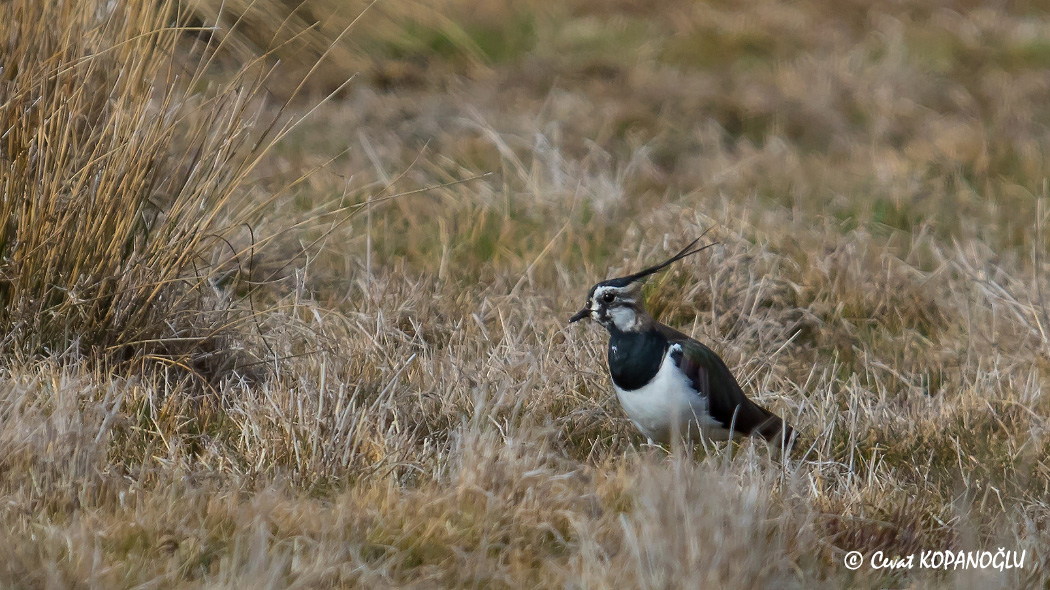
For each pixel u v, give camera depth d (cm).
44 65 995
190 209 1062
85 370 958
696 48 2383
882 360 1272
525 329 1240
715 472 816
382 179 1644
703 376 965
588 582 711
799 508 829
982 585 728
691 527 722
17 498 772
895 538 819
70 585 673
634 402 991
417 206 1603
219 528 758
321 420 900
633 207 1636
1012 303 1303
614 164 1820
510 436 909
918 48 2411
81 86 1008
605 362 1139
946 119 2069
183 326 1069
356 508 787
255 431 893
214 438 912
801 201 1677
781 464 933
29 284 1002
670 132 1961
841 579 759
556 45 2378
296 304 1170
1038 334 1259
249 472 854
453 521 788
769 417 1010
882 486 919
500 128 1909
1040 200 1680
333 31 2064
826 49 2395
